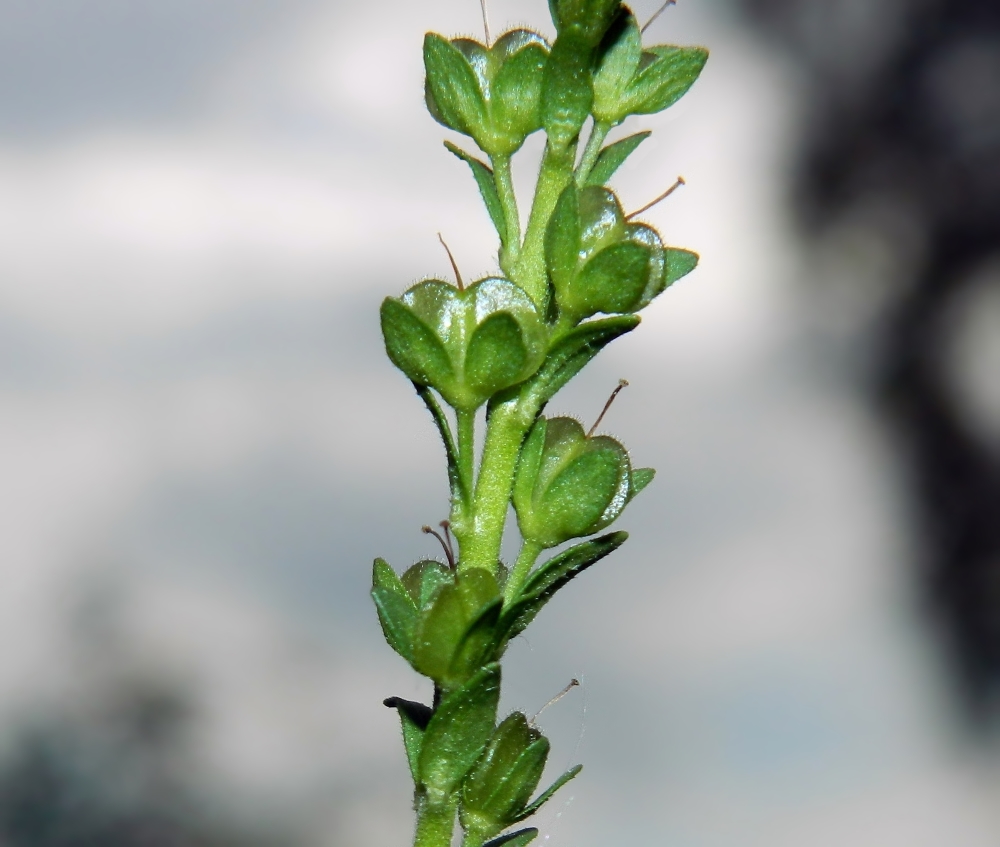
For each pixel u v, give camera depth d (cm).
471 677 8
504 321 8
